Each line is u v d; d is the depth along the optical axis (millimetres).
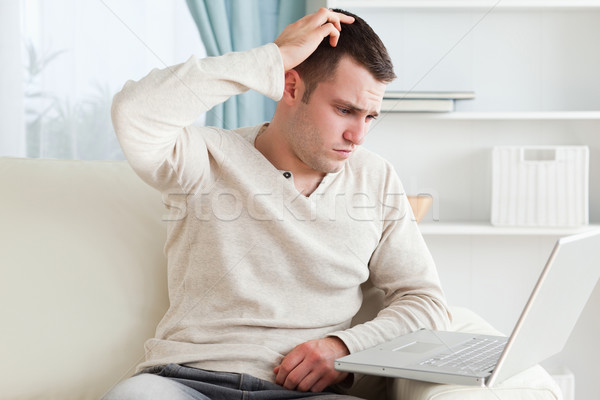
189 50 2090
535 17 2078
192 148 1116
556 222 1926
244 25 2041
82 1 2051
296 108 1134
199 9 2029
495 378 871
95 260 1246
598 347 2119
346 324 1160
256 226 1123
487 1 1950
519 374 954
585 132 2084
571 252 884
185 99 1022
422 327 1123
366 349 1020
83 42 2059
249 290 1100
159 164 1081
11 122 2006
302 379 1013
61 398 1167
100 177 1324
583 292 1028
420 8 2037
